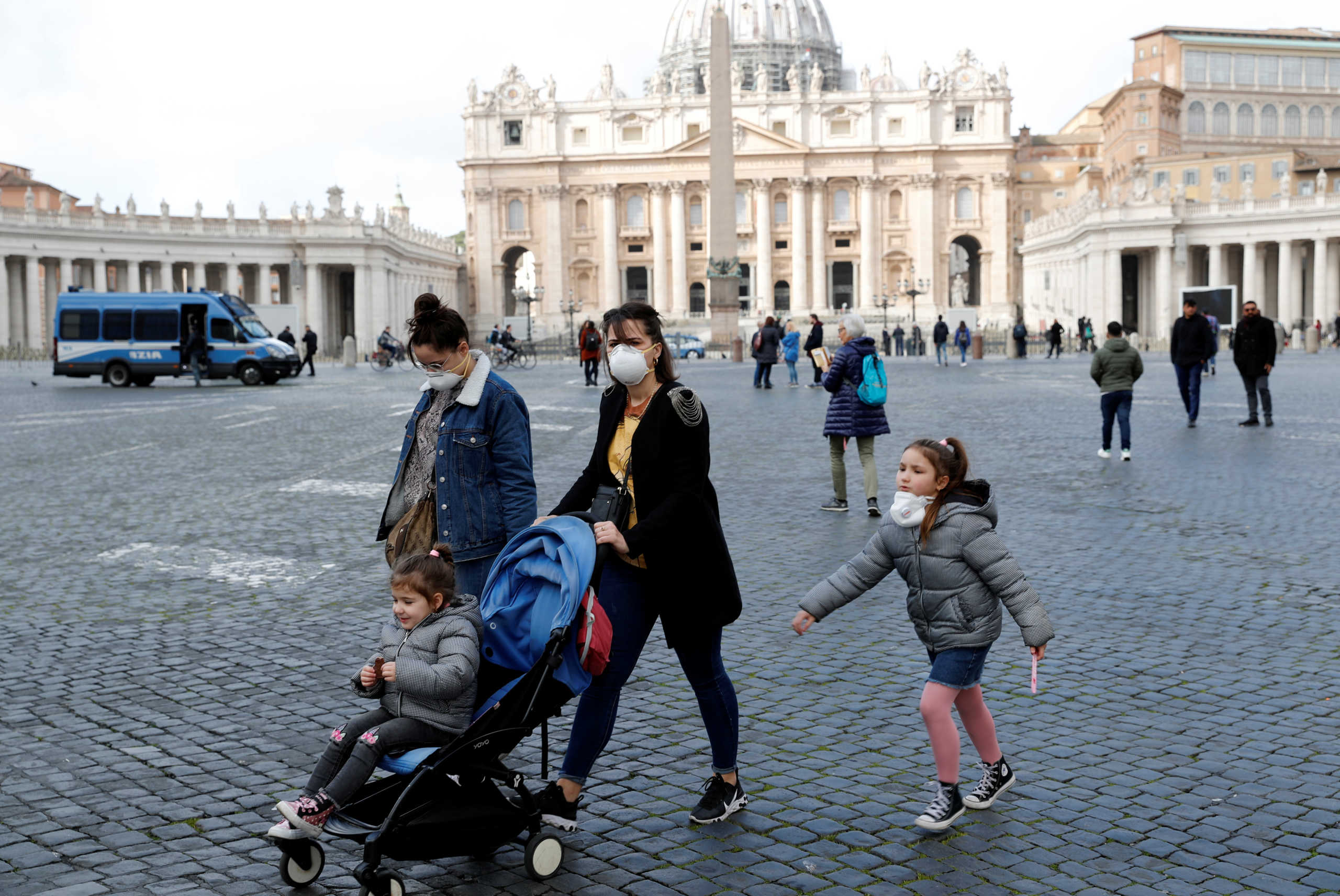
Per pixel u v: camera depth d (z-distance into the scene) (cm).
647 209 11656
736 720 511
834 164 11362
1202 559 986
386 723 457
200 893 438
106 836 486
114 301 3888
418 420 585
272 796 527
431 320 557
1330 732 594
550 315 11494
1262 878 445
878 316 10644
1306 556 993
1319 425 2000
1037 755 568
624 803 524
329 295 9381
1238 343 1973
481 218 11638
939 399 2738
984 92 11206
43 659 731
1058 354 5572
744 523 1188
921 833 488
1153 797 519
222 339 3875
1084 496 1314
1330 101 10412
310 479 1493
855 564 525
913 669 709
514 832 461
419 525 574
